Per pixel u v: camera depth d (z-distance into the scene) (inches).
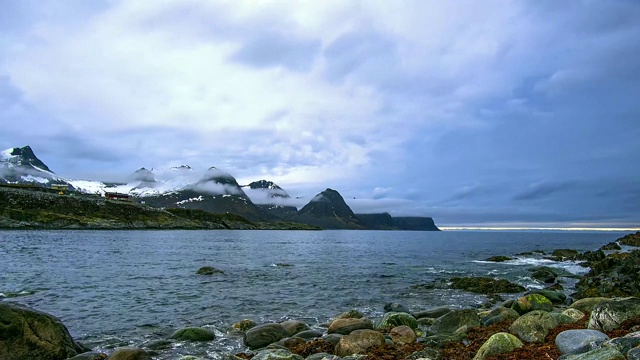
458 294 1190.9
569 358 345.4
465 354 505.0
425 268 1924.2
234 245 3796.8
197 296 1103.0
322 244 4596.5
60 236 4111.7
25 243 2962.6
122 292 1138.0
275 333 671.1
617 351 313.7
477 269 1887.3
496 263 2207.2
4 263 1727.4
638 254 1873.8
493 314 771.4
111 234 5078.7
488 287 1257.4
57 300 1007.0
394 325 705.0
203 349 629.0
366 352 540.4
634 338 345.1
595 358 314.5
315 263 2158.0
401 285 1364.4
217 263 2047.2
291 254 2827.3
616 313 503.5
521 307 790.5
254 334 658.2
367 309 971.9
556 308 852.0
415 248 3873.0
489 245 4591.5
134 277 1439.5
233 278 1483.8
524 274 1700.3
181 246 3356.3
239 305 999.6
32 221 5516.7
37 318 556.7
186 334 682.2
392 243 5157.5
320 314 914.1
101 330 749.3
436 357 480.1
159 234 5743.1
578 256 2514.8
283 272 1711.4
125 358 526.9
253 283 1368.1
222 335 716.7
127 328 765.9
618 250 3142.2
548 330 549.3
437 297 1139.9
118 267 1731.1
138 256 2295.8
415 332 667.4
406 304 1037.8
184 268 1768.0
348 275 1628.9
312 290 1243.8
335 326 700.7
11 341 520.1
